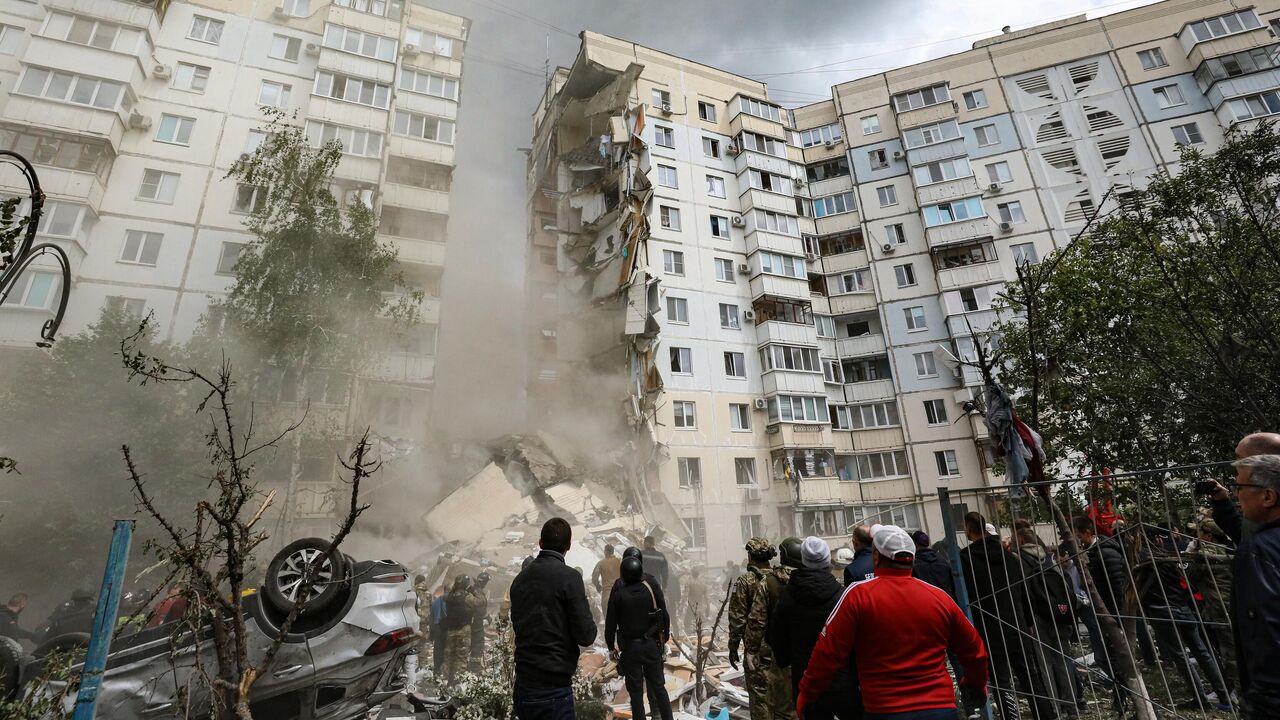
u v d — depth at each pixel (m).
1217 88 27.25
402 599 5.32
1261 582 2.24
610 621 5.13
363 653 4.82
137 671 4.40
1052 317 10.81
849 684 3.44
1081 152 29.33
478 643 7.61
